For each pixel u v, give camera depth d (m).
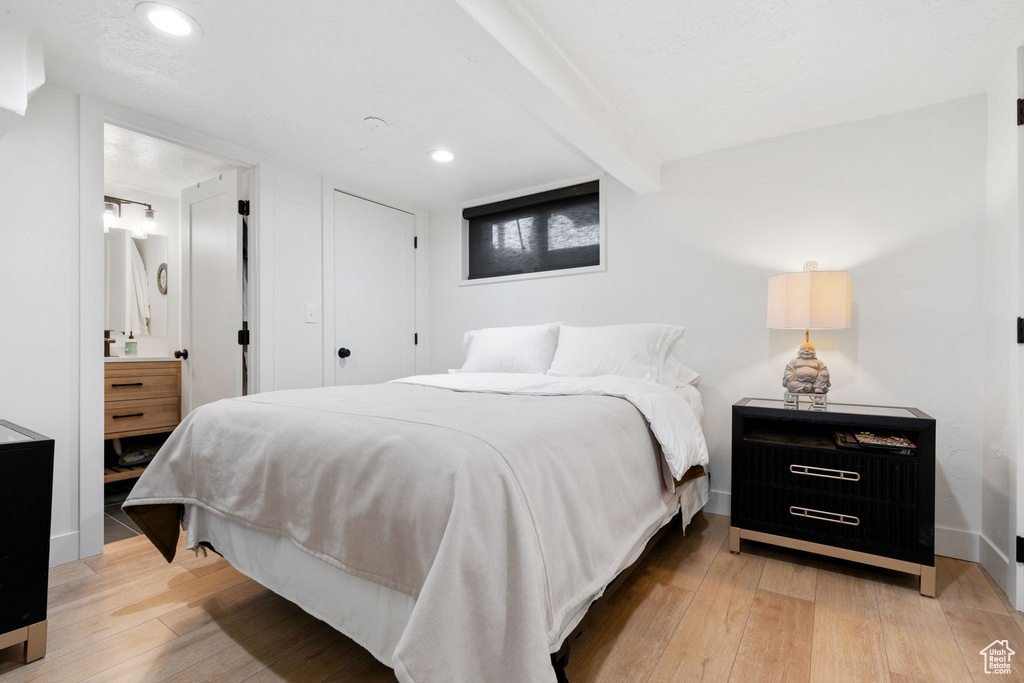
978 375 2.05
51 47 1.75
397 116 2.32
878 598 1.73
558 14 1.59
